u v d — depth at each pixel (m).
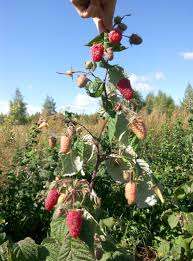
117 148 0.37
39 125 0.35
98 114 0.34
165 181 0.87
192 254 0.56
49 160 0.87
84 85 0.33
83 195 0.33
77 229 0.30
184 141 1.17
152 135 1.70
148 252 0.70
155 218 0.75
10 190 0.80
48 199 0.32
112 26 0.34
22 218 0.79
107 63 0.33
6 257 0.35
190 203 0.72
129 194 0.33
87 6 0.37
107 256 0.36
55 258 0.33
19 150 1.12
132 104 0.34
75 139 0.34
